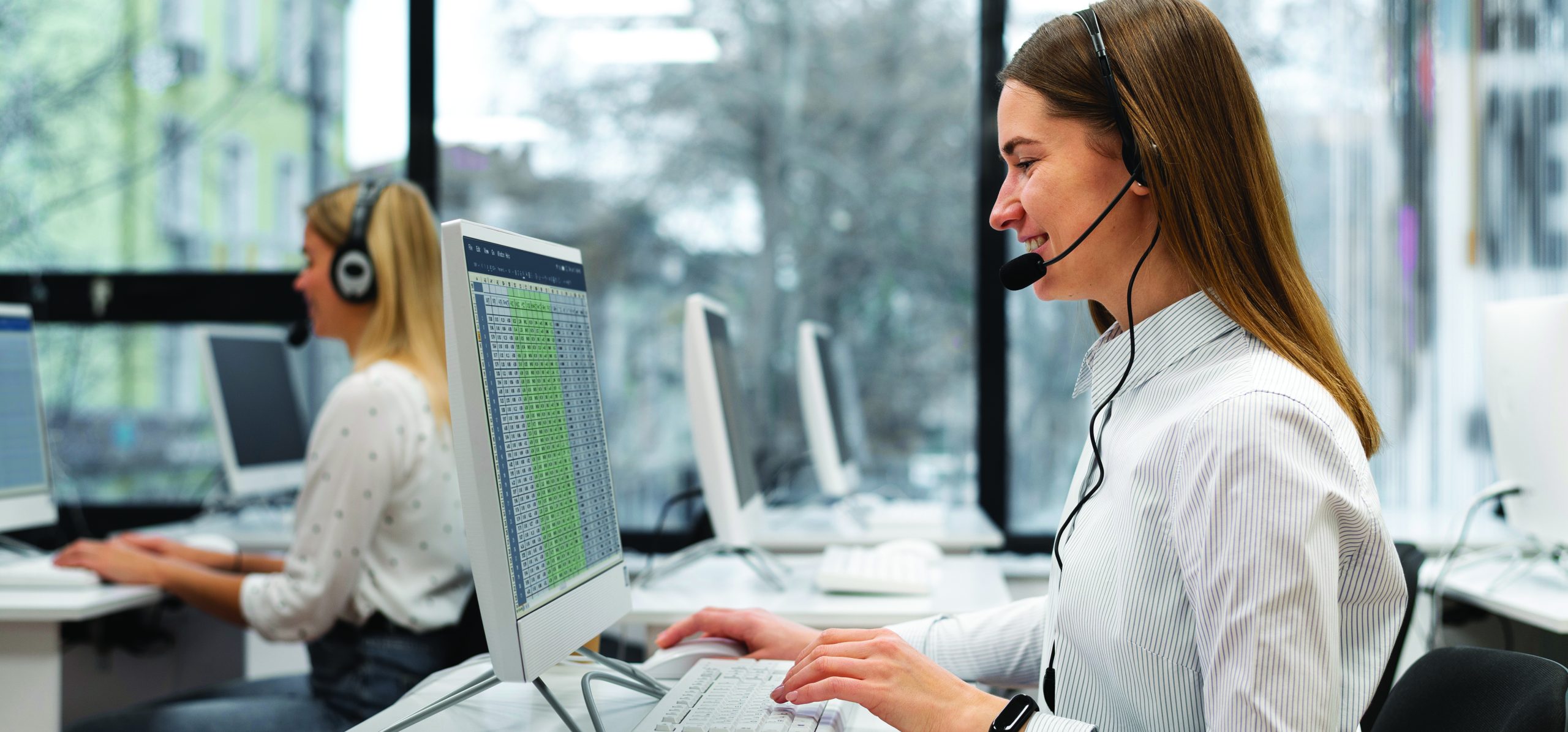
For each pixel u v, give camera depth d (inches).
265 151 115.2
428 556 63.6
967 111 110.0
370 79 115.5
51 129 114.4
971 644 45.3
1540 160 98.6
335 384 115.0
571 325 42.1
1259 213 33.1
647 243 112.3
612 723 36.8
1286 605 27.8
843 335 111.2
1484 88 99.5
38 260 114.3
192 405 113.3
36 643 65.6
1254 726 27.6
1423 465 99.6
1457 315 99.7
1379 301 100.4
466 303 32.4
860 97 110.7
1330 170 101.1
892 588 68.5
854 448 110.3
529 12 113.7
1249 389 30.0
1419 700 39.0
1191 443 30.5
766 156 111.5
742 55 111.7
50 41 114.6
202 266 114.6
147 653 79.7
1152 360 34.9
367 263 66.6
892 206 110.8
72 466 113.3
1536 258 98.7
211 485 113.3
